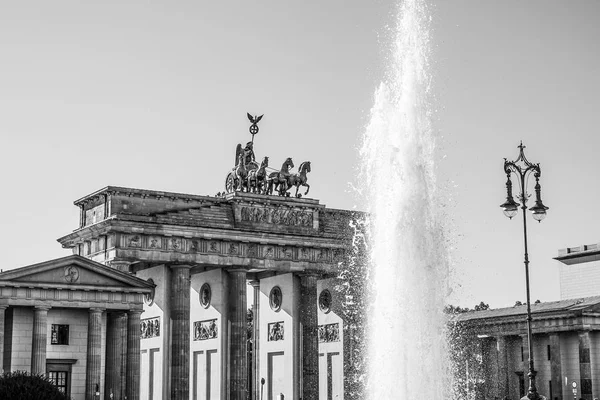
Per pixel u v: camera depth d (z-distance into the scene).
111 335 140.25
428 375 72.31
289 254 170.88
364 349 170.50
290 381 170.12
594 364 166.25
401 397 72.44
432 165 75.06
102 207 160.75
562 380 169.88
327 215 176.88
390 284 74.06
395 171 74.75
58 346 132.00
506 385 183.50
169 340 159.62
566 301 183.00
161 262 158.88
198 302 174.00
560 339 172.88
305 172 176.12
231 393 162.50
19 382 83.19
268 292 179.50
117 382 139.12
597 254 193.50
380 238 75.12
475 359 188.38
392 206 74.56
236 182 171.38
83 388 133.00
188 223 160.75
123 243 154.88
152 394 161.88
